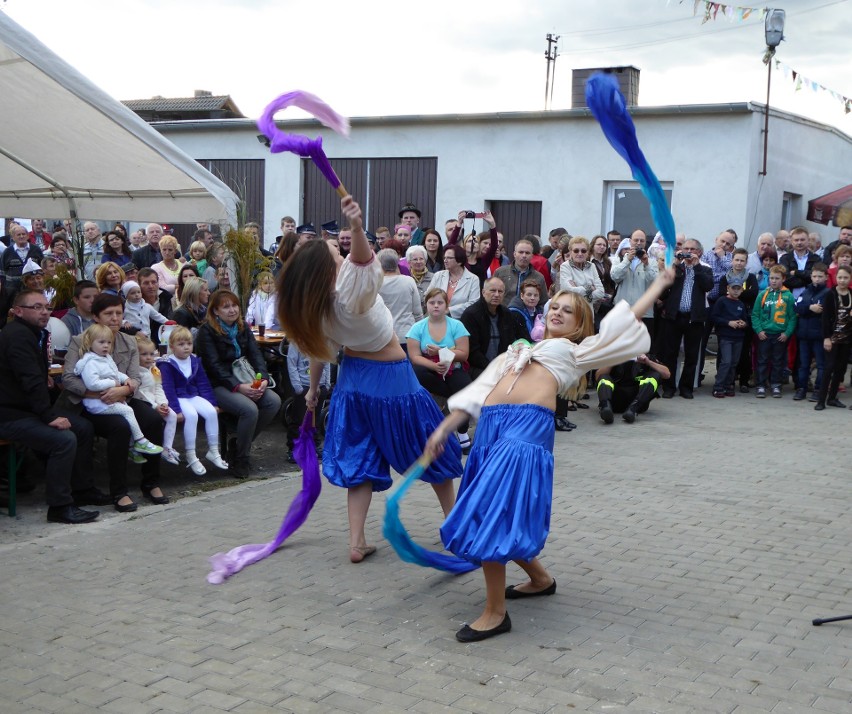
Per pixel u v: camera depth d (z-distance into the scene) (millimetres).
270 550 5441
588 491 7008
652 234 16109
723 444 8906
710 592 4922
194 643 4215
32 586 4922
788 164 16750
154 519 6230
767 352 11961
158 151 7922
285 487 7168
